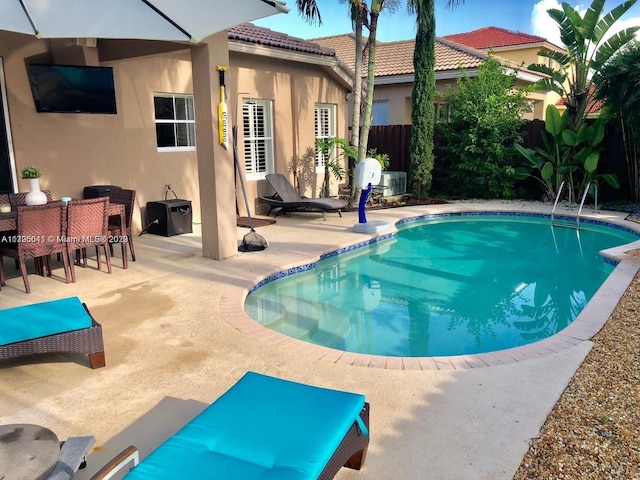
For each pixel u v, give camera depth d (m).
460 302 6.36
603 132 11.72
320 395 2.67
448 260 8.30
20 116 7.26
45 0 4.86
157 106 9.22
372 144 15.87
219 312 5.07
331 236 8.81
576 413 3.14
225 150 6.93
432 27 12.90
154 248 7.85
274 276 6.59
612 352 4.03
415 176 13.75
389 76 16.92
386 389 3.51
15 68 7.15
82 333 3.72
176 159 9.46
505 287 6.93
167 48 6.81
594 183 11.73
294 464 2.07
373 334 5.29
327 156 13.01
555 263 8.11
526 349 4.15
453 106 13.95
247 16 5.32
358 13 10.82
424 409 3.23
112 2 5.06
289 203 10.41
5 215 5.70
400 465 2.67
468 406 3.26
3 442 2.30
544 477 2.54
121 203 7.04
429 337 5.23
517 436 2.91
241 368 3.87
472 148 13.06
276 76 11.32
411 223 11.17
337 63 12.47
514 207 12.27
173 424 3.11
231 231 7.21
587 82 12.58
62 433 3.01
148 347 4.26
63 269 6.71
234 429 2.33
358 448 2.55
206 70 6.52
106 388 3.57
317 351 4.18
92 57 7.77
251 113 11.03
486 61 13.67
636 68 10.56
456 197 14.12
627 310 5.01
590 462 2.65
